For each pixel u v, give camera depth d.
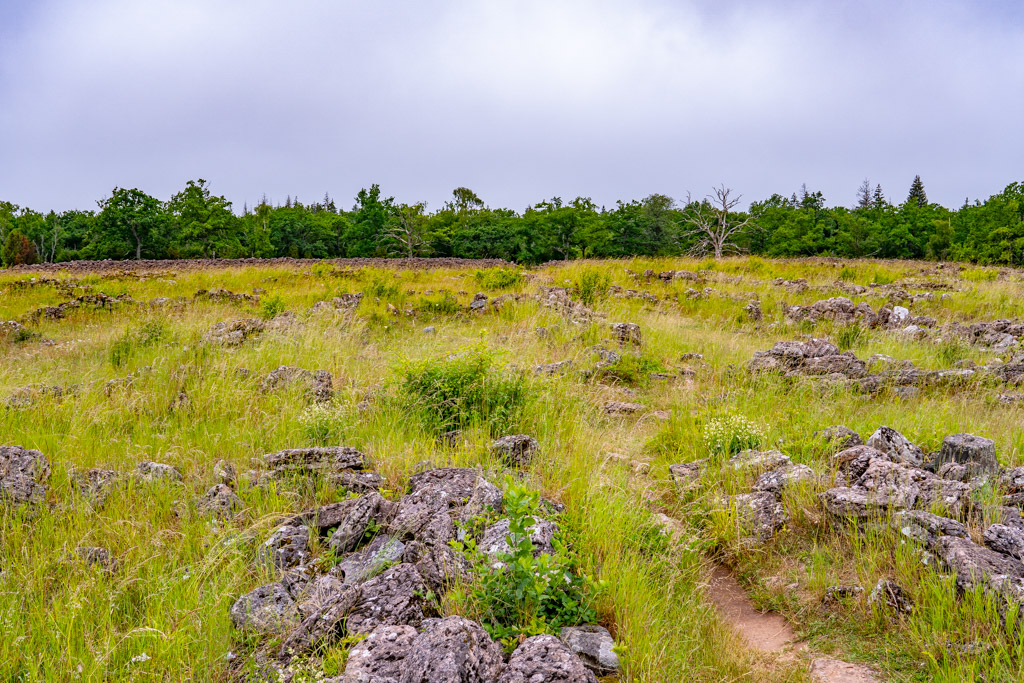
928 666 3.12
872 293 18.45
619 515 4.33
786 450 5.77
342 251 80.19
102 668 2.83
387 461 5.20
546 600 3.36
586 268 19.38
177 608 3.31
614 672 3.06
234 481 4.82
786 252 66.38
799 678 3.14
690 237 61.19
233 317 13.62
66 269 30.53
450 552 3.67
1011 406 7.18
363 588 3.42
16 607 3.28
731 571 4.31
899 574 3.74
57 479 4.71
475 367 6.74
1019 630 3.08
